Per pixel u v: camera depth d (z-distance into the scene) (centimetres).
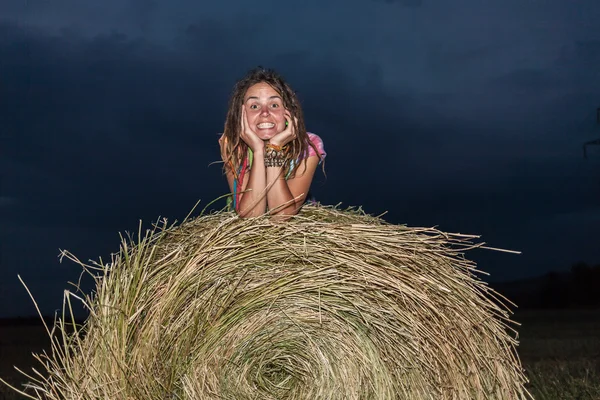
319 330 407
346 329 404
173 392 373
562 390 613
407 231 415
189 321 380
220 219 417
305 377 416
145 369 363
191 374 379
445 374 405
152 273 380
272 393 417
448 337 406
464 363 410
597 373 734
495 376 419
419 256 407
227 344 391
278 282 399
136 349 365
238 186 446
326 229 404
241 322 395
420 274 405
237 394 395
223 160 459
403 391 398
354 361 404
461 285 414
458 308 411
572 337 1418
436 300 407
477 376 410
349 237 404
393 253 403
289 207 427
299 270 400
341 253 400
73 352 369
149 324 370
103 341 363
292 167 453
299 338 409
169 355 374
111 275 377
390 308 400
